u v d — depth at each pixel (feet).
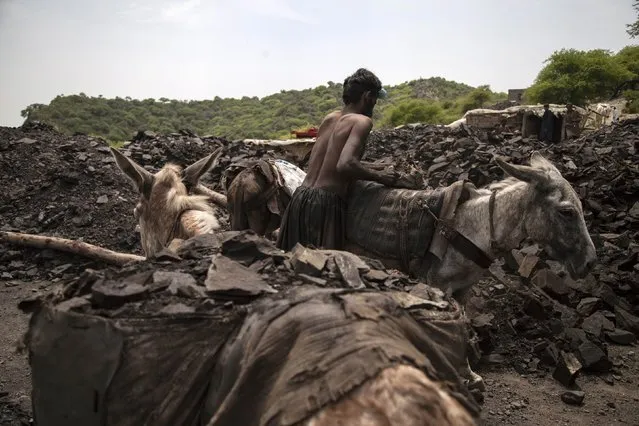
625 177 29.48
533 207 14.58
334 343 5.85
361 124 15.07
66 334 6.99
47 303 7.45
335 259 8.14
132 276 7.79
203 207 13.52
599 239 24.32
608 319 19.86
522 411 14.83
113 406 6.63
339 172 14.83
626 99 138.10
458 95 398.83
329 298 6.70
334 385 5.32
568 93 150.00
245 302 7.13
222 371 6.52
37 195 30.04
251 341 6.34
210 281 7.29
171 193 13.51
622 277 21.86
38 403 7.29
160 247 13.38
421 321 7.21
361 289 7.04
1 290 22.48
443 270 14.71
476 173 31.71
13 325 19.24
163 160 35.32
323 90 374.63
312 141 39.32
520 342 18.19
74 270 24.14
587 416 14.71
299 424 5.19
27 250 25.57
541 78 158.51
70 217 28.43
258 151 37.35
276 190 18.66
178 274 7.77
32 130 38.81
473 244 14.52
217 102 380.99
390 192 15.30
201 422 6.64
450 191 14.58
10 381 15.37
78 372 6.87
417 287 8.26
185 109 349.00
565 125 57.93
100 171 31.65
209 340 6.72
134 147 36.78
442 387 5.64
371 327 6.04
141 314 6.87
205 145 38.45
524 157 34.14
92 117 255.91
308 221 15.25
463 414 5.32
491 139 43.01
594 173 30.66
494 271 21.39
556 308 19.67
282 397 5.53
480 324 17.62
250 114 351.05
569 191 14.39
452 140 39.83
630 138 37.47
